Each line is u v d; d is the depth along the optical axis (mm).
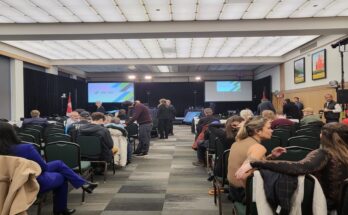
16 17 8609
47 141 5164
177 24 9094
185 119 19312
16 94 12430
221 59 15609
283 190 1925
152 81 23812
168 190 4801
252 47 13016
